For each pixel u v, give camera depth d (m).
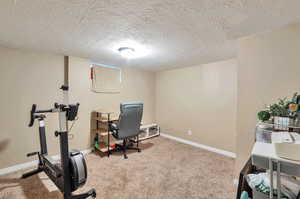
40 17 1.32
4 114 2.08
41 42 1.94
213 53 2.40
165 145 3.46
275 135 1.03
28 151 2.27
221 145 2.97
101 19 1.35
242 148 1.76
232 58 2.73
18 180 1.92
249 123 1.69
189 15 1.27
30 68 2.29
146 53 2.42
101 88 3.23
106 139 3.26
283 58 1.47
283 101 1.35
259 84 1.62
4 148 2.08
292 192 0.82
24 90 2.23
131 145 3.35
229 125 2.85
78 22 1.42
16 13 1.25
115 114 3.38
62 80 2.59
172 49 2.21
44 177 2.00
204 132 3.26
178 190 1.79
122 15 1.28
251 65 1.67
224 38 1.78
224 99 2.92
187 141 3.62
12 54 2.13
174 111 3.94
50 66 2.47
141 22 1.41
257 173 1.04
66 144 1.56
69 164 1.55
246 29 1.53
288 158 0.66
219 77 2.99
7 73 2.10
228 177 2.08
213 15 1.27
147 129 3.91
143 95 4.16
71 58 2.63
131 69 3.85
